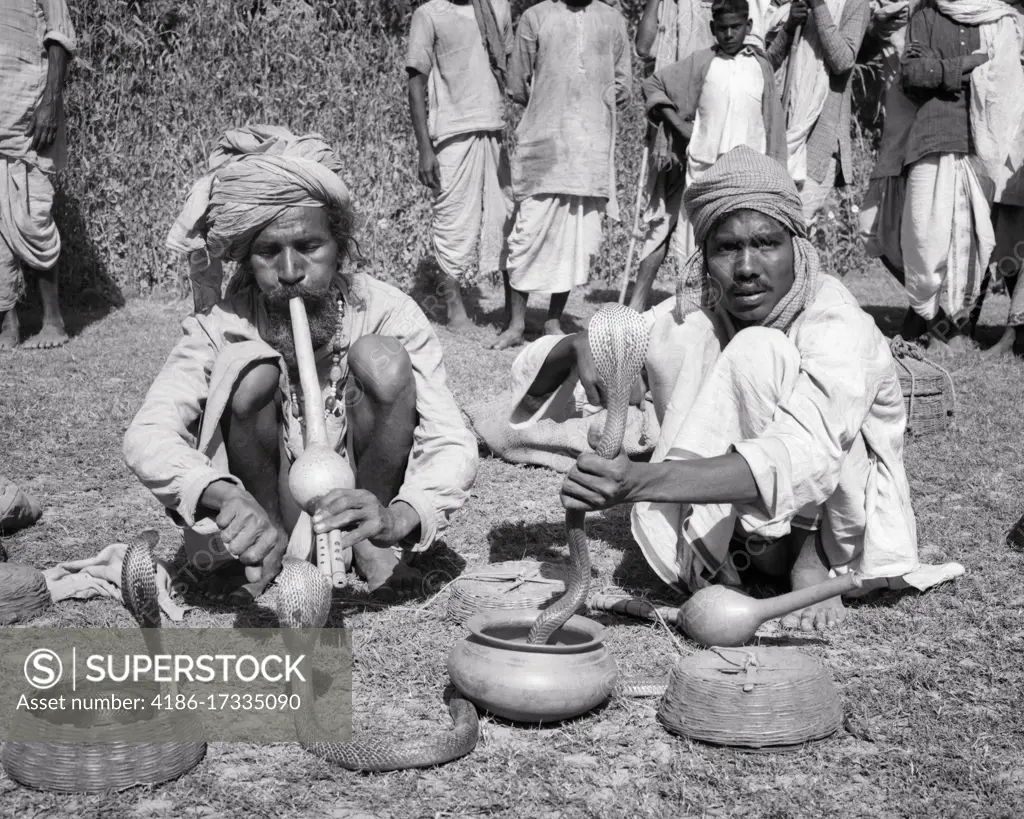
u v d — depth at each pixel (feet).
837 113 27.55
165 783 8.04
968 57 25.13
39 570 12.05
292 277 10.42
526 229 26.32
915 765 8.36
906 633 10.94
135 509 14.71
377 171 33.22
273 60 32.35
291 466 10.57
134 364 23.24
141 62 31.37
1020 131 25.40
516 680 8.66
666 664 10.12
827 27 26.53
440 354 11.55
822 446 9.96
